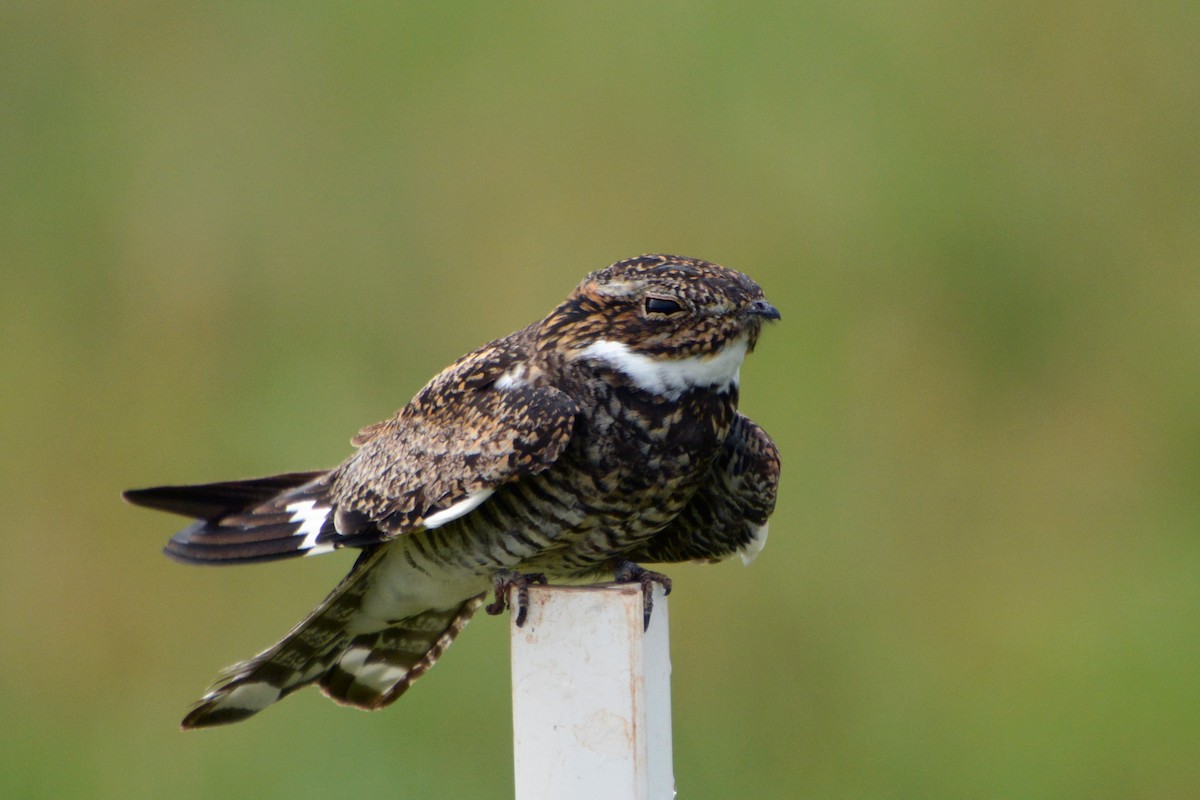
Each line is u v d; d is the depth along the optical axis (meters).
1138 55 14.01
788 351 12.76
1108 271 13.43
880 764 11.19
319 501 7.62
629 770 5.52
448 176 13.27
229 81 14.09
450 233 13.12
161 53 14.26
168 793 11.03
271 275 13.05
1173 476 12.71
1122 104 13.97
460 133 13.48
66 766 11.24
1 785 11.29
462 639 10.91
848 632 11.62
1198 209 13.62
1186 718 11.39
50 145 13.85
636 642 5.52
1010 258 13.32
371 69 14.12
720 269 7.13
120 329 12.97
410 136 13.52
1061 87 14.02
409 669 7.96
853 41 14.12
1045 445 12.73
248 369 12.75
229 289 13.05
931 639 11.77
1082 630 11.90
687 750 11.08
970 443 12.63
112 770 11.21
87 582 12.22
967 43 14.12
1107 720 11.42
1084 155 13.81
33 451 12.58
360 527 7.30
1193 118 13.81
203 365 12.84
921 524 12.26
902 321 12.92
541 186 13.18
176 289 13.08
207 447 12.48
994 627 11.98
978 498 12.46
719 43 14.05
